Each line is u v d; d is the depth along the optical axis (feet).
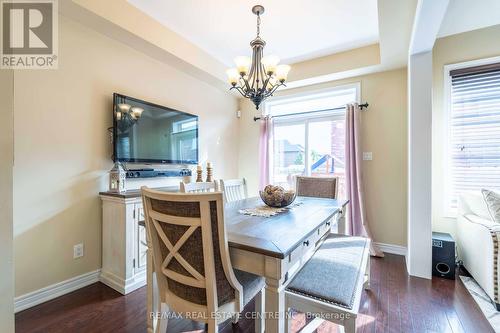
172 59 9.36
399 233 10.13
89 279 7.36
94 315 5.88
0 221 1.44
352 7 7.54
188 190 6.56
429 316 5.90
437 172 9.41
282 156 13.33
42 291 6.39
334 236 6.89
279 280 3.60
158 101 9.48
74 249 7.04
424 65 7.75
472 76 9.00
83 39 7.21
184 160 10.39
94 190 7.50
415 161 7.93
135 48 8.53
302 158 12.73
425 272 7.86
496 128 8.68
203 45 9.99
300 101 12.88
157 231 4.07
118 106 7.79
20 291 6.04
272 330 3.68
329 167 12.03
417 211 7.95
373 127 10.66
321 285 4.15
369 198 10.69
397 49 8.57
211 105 12.30
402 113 10.12
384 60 9.45
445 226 9.28
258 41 6.99
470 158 9.03
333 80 11.52
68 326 5.47
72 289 6.97
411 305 6.36
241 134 14.30
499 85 8.64
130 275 7.05
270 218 5.26
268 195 6.28
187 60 9.61
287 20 8.22
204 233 3.52
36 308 6.11
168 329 5.50
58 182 6.72
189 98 10.96
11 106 1.49
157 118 9.17
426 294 6.89
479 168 8.90
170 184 10.05
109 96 7.88
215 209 3.54
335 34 9.10
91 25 7.19
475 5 7.56
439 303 6.44
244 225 4.72
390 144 10.34
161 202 3.87
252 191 13.85
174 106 10.18
